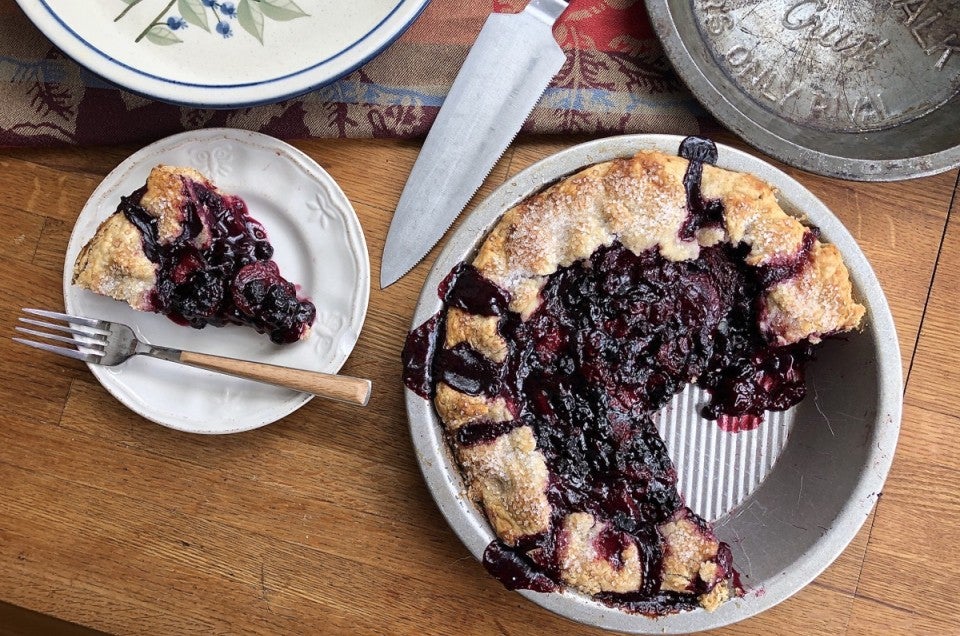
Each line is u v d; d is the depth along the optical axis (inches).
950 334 27.7
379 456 27.6
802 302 25.8
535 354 26.0
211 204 27.0
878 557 27.6
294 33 26.7
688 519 26.1
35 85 27.6
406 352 25.8
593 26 27.6
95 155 28.1
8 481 27.8
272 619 27.6
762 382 27.0
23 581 27.8
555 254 25.7
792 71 27.9
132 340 26.9
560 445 25.9
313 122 27.6
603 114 27.5
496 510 25.5
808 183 27.9
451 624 27.5
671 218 25.6
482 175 27.3
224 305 26.8
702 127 27.5
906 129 27.5
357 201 27.9
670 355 26.3
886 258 27.8
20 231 28.0
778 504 26.9
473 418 25.5
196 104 25.9
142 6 26.5
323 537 27.6
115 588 27.7
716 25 27.9
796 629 27.6
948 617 27.5
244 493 27.7
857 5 28.1
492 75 27.1
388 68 27.6
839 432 26.5
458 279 25.8
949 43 27.9
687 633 26.1
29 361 27.9
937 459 27.6
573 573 25.4
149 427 27.8
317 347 27.2
